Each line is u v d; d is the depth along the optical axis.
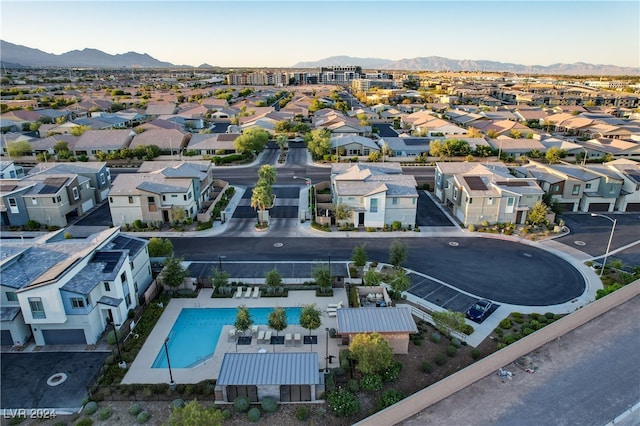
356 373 31.83
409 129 136.75
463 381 29.75
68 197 61.84
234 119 146.12
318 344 35.44
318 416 27.81
